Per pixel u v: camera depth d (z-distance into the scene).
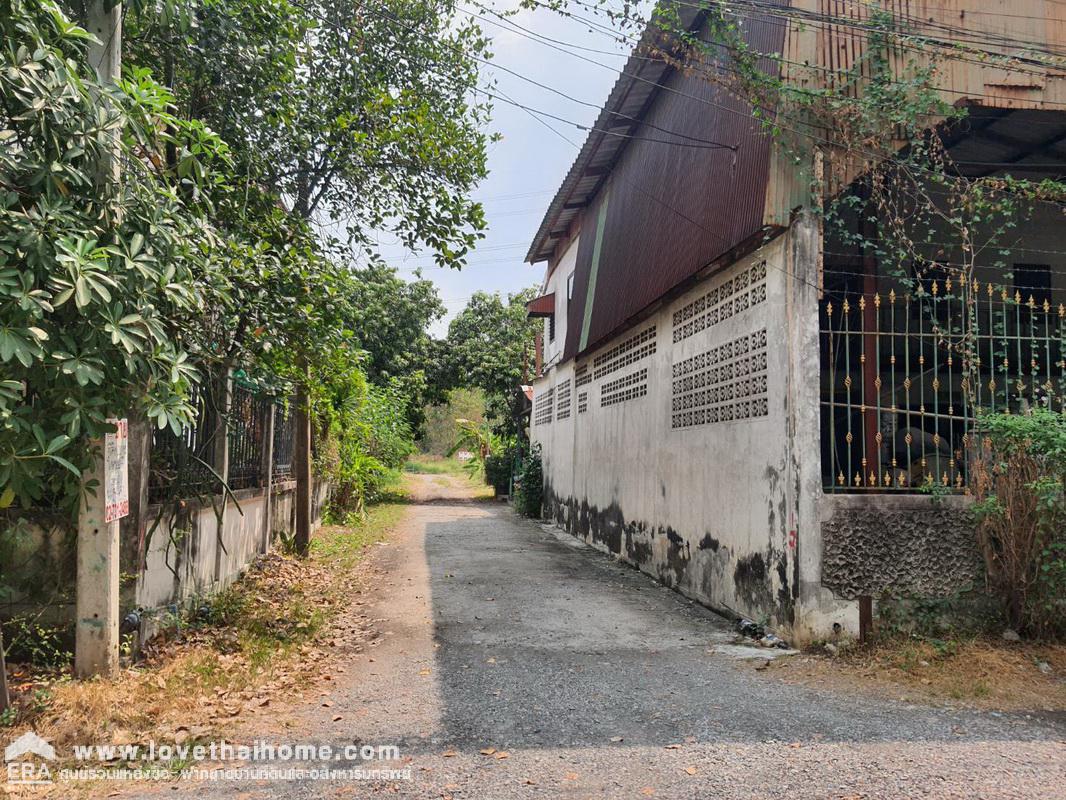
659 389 9.59
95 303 3.93
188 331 5.14
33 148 4.00
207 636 6.07
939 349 6.77
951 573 5.98
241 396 8.34
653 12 6.91
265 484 9.95
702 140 7.97
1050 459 5.65
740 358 7.10
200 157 5.95
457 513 19.58
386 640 6.36
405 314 24.44
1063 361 6.35
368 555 11.52
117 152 4.41
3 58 3.69
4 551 5.04
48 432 4.12
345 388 12.34
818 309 6.12
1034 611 5.78
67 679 4.66
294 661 5.60
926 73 6.11
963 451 6.36
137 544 5.33
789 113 6.20
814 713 4.52
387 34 8.49
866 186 6.89
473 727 4.30
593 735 4.17
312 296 6.78
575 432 14.80
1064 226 8.58
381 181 7.95
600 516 12.50
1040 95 6.39
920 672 5.25
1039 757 3.86
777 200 6.15
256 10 6.66
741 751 3.94
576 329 14.47
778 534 6.25
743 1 6.59
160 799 3.38
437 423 62.16
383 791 3.47
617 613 7.48
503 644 6.23
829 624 5.88
